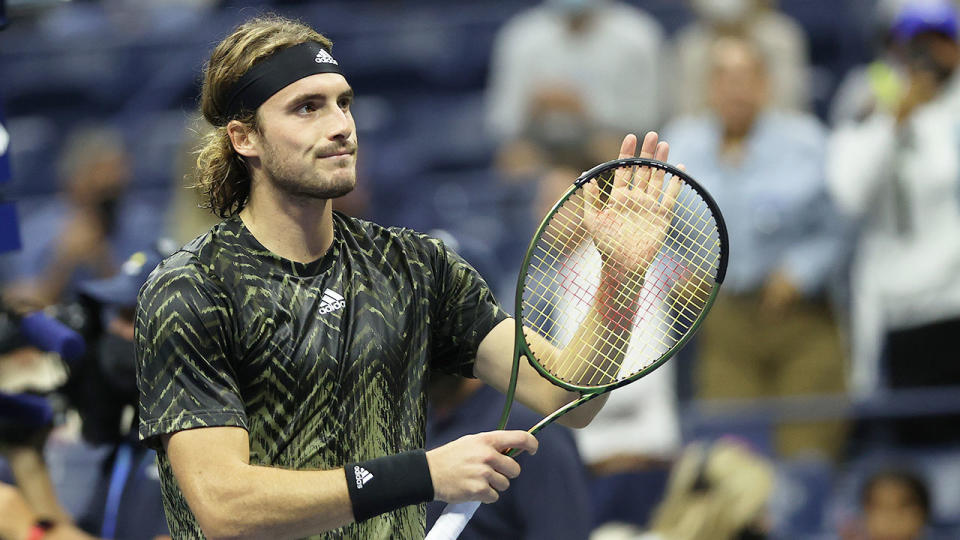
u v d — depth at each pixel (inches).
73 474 675.4
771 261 852.0
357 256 357.7
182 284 338.3
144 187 1229.7
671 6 1218.6
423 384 360.2
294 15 1309.1
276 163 344.5
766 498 679.7
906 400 821.2
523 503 510.0
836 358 847.7
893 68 914.7
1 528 490.0
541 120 1019.9
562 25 1083.3
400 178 1149.7
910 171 853.2
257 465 337.4
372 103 1282.0
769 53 1011.9
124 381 498.6
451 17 1316.4
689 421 810.8
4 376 501.7
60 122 1331.2
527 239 1017.5
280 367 339.3
